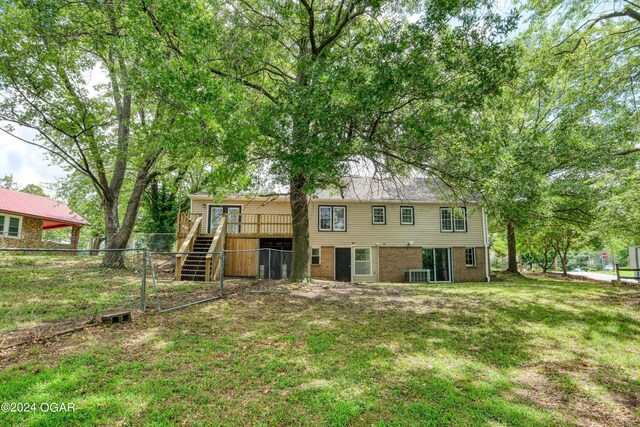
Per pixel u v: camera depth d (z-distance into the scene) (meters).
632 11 10.96
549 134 12.39
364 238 18.66
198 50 6.74
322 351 5.12
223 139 6.16
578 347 5.73
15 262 13.05
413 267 18.67
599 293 10.39
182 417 3.24
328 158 6.46
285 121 6.50
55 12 8.46
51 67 10.59
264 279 13.09
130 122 12.13
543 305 8.63
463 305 8.61
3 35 9.46
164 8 6.66
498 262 39.41
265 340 5.52
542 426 3.33
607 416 3.58
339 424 3.23
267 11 9.70
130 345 5.01
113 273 12.45
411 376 4.35
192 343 5.20
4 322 5.98
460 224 19.36
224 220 14.79
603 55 12.16
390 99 6.32
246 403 3.55
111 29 9.81
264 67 10.38
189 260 13.23
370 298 9.38
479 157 8.09
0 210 19.22
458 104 6.63
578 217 14.15
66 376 3.88
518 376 4.56
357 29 9.84
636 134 11.94
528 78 12.74
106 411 3.25
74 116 11.41
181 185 23.77
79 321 6.19
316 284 11.74
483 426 3.27
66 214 24.61
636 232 10.91
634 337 6.23
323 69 6.88
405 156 7.97
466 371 4.62
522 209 8.82
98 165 13.27
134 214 14.74
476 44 6.36
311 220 18.52
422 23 6.23
